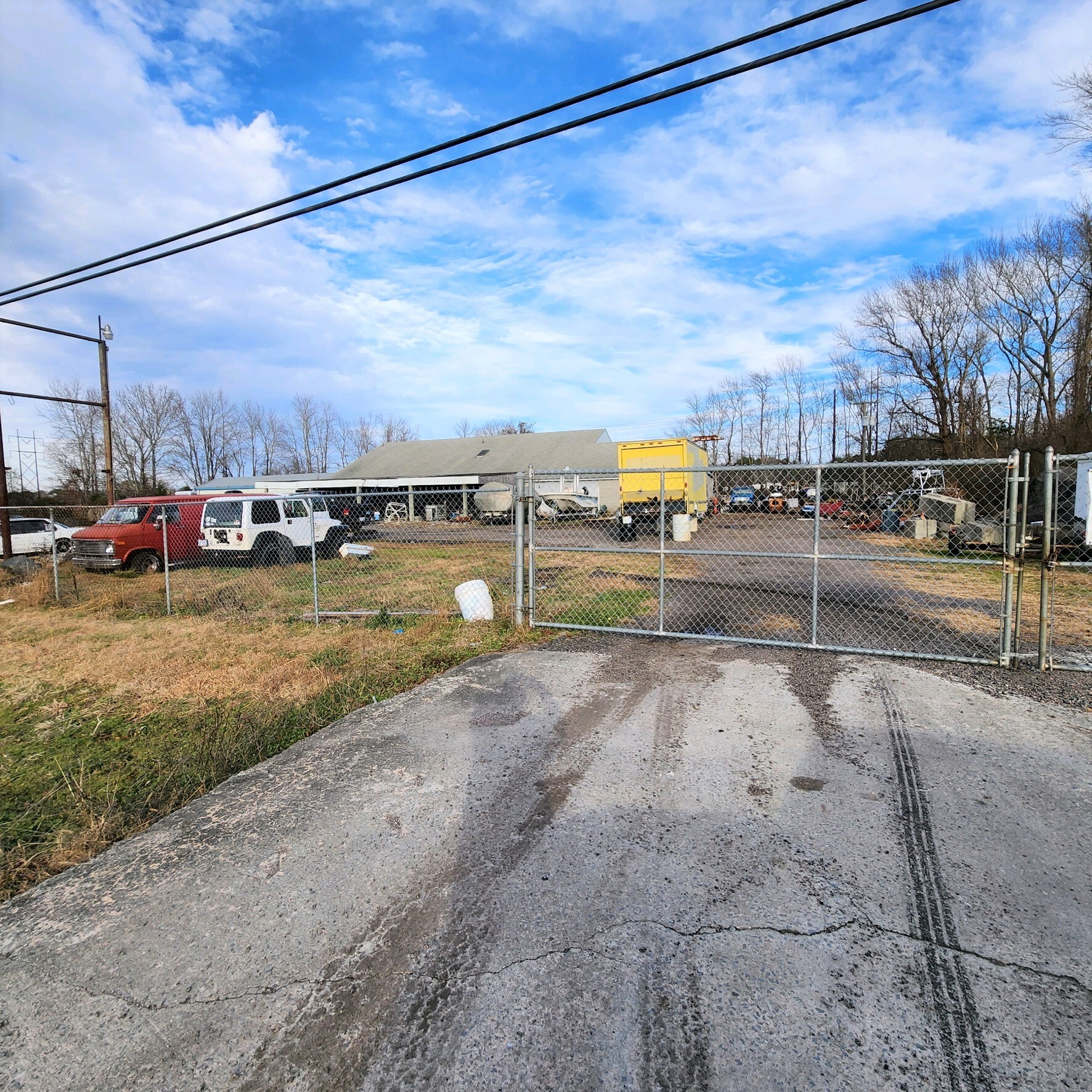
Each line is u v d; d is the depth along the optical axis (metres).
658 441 19.89
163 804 3.24
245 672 5.59
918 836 2.72
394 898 2.40
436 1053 1.74
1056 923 2.19
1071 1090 1.59
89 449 50.56
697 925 2.21
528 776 3.37
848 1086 1.62
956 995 1.89
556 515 8.36
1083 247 26.67
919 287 34.31
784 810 2.96
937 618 7.34
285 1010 1.90
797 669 5.13
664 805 3.04
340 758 3.66
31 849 2.88
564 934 2.18
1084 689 4.56
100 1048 1.78
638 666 5.32
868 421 46.03
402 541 14.52
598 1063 1.70
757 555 5.85
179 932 2.25
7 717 4.66
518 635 6.50
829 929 2.18
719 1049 1.73
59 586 9.91
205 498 13.47
